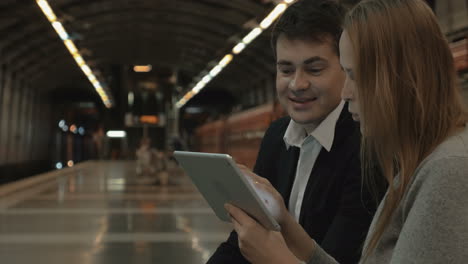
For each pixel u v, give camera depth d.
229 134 25.72
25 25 26.16
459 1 9.99
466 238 0.95
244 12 25.11
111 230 9.24
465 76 4.63
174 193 16.50
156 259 6.96
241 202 1.39
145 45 38.41
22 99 40.22
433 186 1.00
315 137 1.97
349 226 1.78
